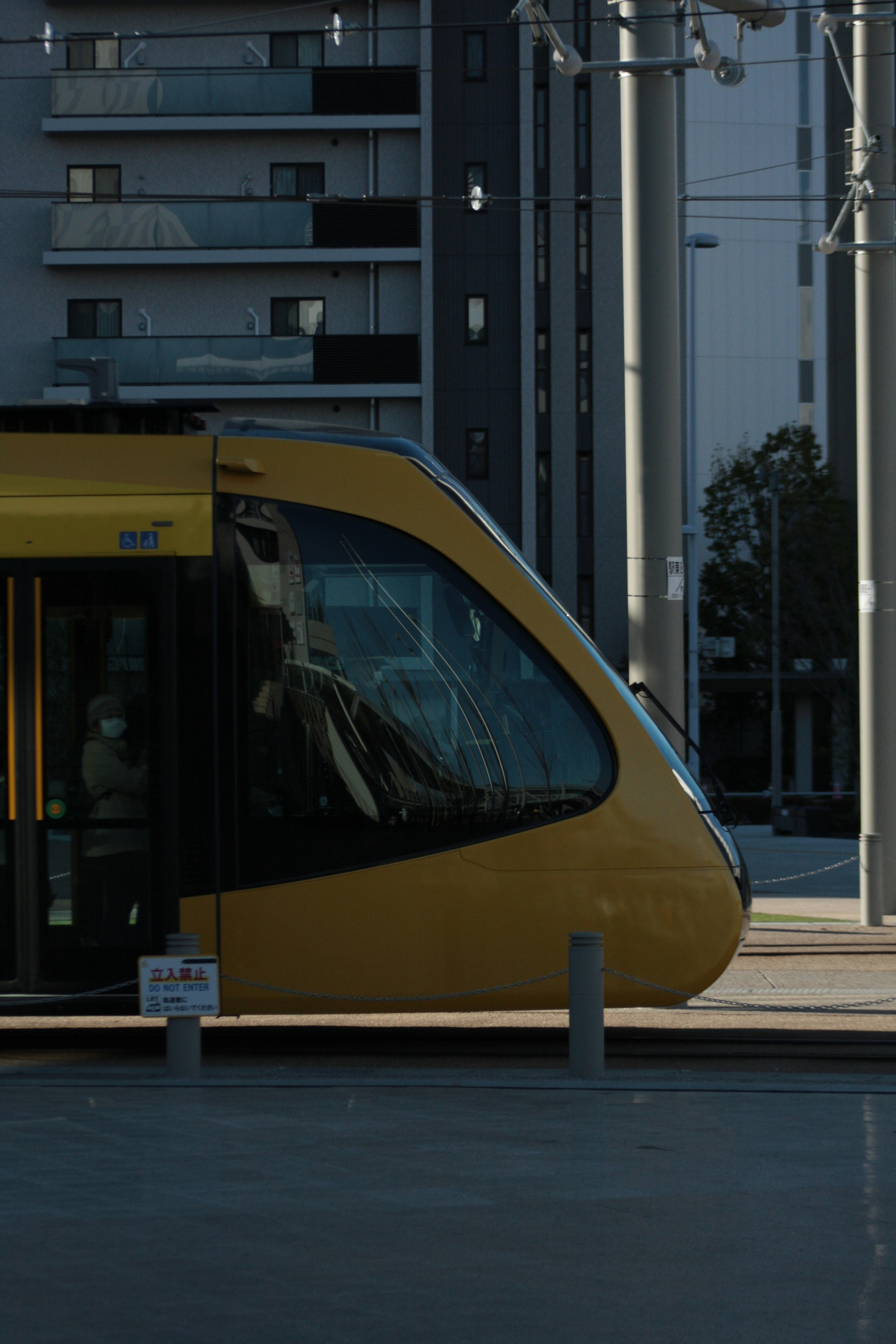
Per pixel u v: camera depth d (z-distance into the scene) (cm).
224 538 2205
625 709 2202
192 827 2173
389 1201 1318
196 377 9031
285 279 9212
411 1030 2492
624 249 3241
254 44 9162
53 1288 1066
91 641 2203
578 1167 1457
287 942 2153
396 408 9225
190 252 9044
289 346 9075
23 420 2338
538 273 9769
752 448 12762
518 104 9312
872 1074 2084
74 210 9044
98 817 2186
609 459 9781
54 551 2205
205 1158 1489
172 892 2167
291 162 9194
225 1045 2362
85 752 2194
